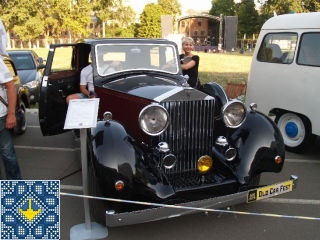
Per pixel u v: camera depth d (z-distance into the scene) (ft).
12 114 13.46
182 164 12.60
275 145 12.71
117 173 10.67
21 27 162.30
